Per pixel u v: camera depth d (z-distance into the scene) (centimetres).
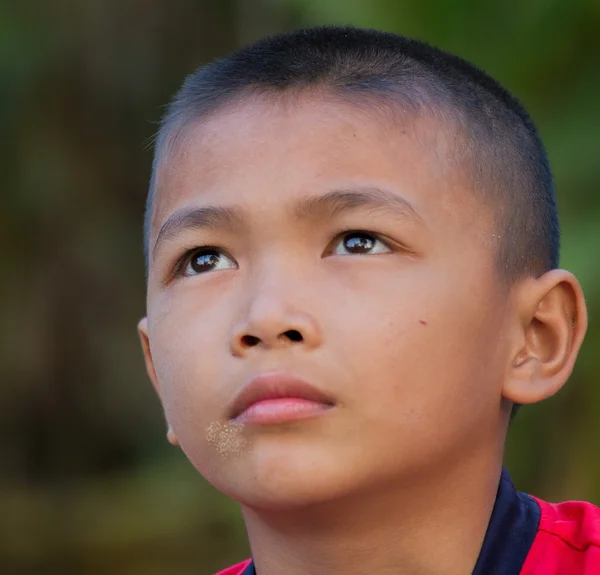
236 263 532
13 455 2486
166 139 602
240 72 585
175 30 2498
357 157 522
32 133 2453
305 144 527
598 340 1311
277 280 499
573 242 1317
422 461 504
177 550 2098
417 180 527
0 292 2475
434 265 516
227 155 539
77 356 2517
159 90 2511
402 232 511
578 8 1423
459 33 1468
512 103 634
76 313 2517
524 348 568
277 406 480
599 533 566
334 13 1534
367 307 493
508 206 571
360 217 508
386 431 489
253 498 490
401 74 571
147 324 593
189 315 529
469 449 532
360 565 530
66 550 2197
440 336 506
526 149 616
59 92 2464
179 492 2266
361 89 550
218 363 505
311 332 482
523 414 1420
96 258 2519
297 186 512
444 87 578
